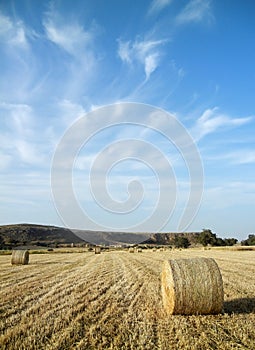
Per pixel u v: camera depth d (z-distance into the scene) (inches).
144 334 366.0
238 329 386.6
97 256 1772.9
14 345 335.6
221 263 1192.2
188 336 361.7
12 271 995.3
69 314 454.6
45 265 1208.8
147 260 1395.2
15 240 2928.2
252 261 1288.1
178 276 463.2
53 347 330.0
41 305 512.4
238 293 594.6
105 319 432.8
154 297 573.3
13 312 470.9
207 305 456.8
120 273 922.7
